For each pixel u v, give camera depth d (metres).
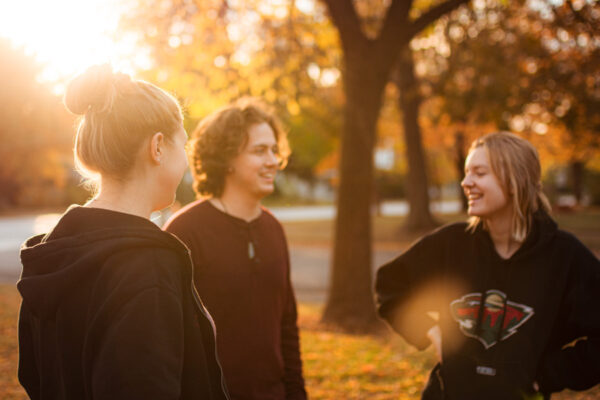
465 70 10.77
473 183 1.88
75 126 1.25
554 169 44.50
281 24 8.18
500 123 10.07
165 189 1.21
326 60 8.40
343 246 6.81
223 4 7.37
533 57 8.90
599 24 6.88
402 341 5.70
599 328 1.70
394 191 57.81
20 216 31.44
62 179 24.98
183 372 1.10
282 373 2.11
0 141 11.29
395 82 17.17
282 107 8.11
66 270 1.04
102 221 1.11
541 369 1.78
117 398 0.93
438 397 1.88
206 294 1.99
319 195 61.44
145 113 1.13
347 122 6.82
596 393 3.92
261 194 2.17
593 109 8.93
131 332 0.97
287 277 2.24
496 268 1.87
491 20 8.95
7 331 5.73
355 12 6.68
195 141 2.21
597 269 1.77
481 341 1.83
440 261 2.02
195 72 7.77
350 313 6.70
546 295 1.77
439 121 12.88
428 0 11.02
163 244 1.11
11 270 12.27
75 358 1.04
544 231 1.81
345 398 3.83
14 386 3.86
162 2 7.44
